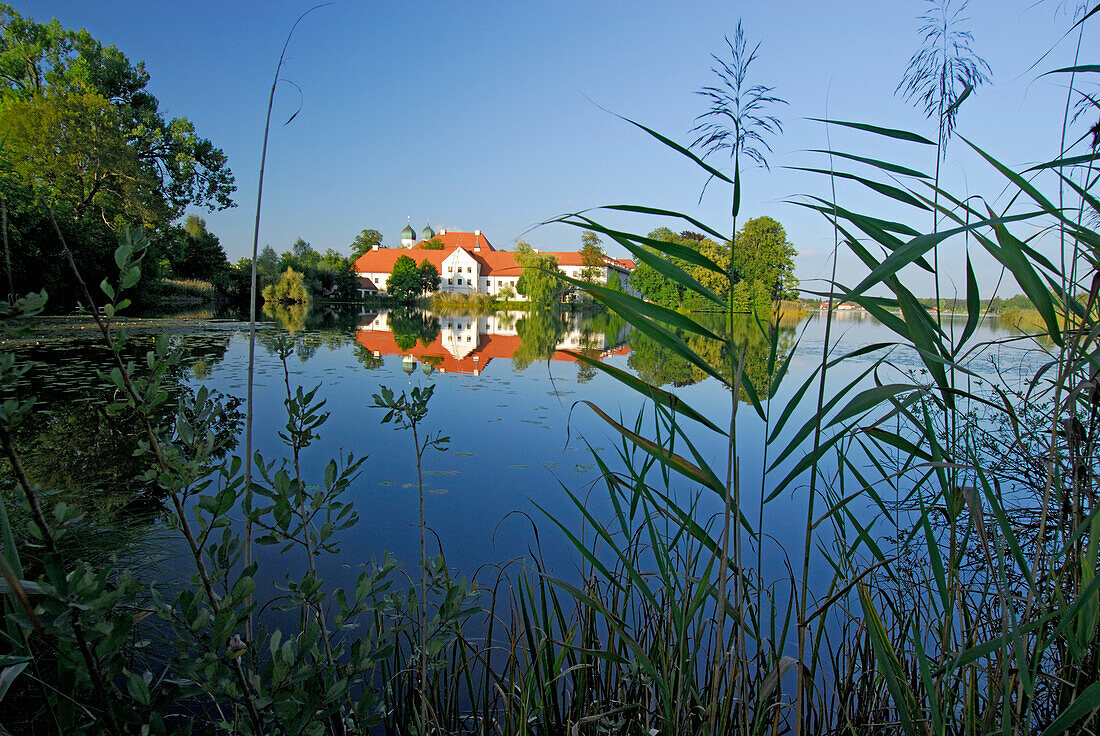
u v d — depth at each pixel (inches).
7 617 27.1
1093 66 41.5
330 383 304.3
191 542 35.5
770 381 48.6
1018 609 57.8
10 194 518.9
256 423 210.1
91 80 880.3
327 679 42.1
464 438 201.3
